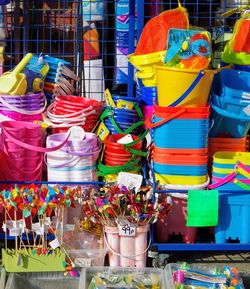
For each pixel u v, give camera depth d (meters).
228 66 4.27
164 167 3.90
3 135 3.86
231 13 5.09
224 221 3.94
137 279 3.58
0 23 5.33
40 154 3.96
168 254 3.93
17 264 3.58
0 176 3.92
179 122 3.85
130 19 4.65
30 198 3.52
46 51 5.86
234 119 4.02
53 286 3.63
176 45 3.89
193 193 3.80
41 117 4.30
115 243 3.72
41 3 5.77
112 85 5.56
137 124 4.30
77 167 3.93
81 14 5.42
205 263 3.99
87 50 5.33
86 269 3.61
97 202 3.62
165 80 3.78
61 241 3.63
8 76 4.22
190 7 5.74
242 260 4.05
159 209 3.68
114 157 4.05
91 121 4.30
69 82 4.88
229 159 3.90
